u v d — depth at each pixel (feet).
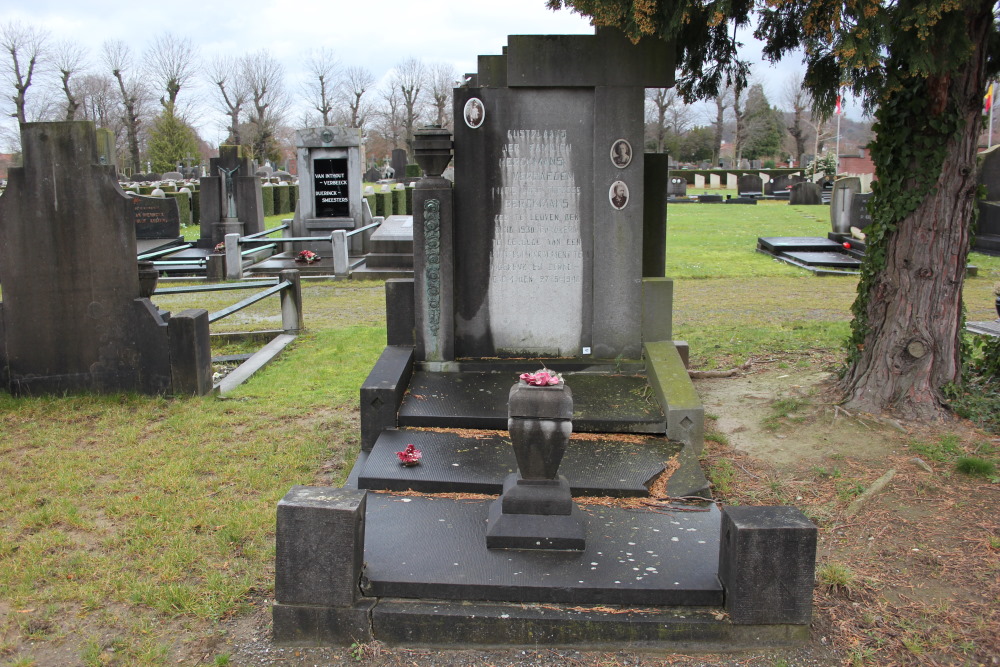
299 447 22.00
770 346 31.86
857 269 57.88
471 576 14.05
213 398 26.53
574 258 24.52
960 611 14.01
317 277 57.98
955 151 20.99
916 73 19.47
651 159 26.00
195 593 14.61
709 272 58.18
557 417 15.10
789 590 13.03
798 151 254.06
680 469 18.81
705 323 38.83
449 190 23.81
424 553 14.97
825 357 29.40
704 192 185.26
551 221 24.32
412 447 18.83
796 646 13.20
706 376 27.81
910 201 21.35
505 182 24.13
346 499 13.52
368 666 12.95
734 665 12.85
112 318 25.95
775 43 25.35
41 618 13.98
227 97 245.45
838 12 17.56
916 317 21.79
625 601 13.73
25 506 18.19
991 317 39.09
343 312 44.88
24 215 25.27
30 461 20.90
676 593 13.67
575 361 24.71
